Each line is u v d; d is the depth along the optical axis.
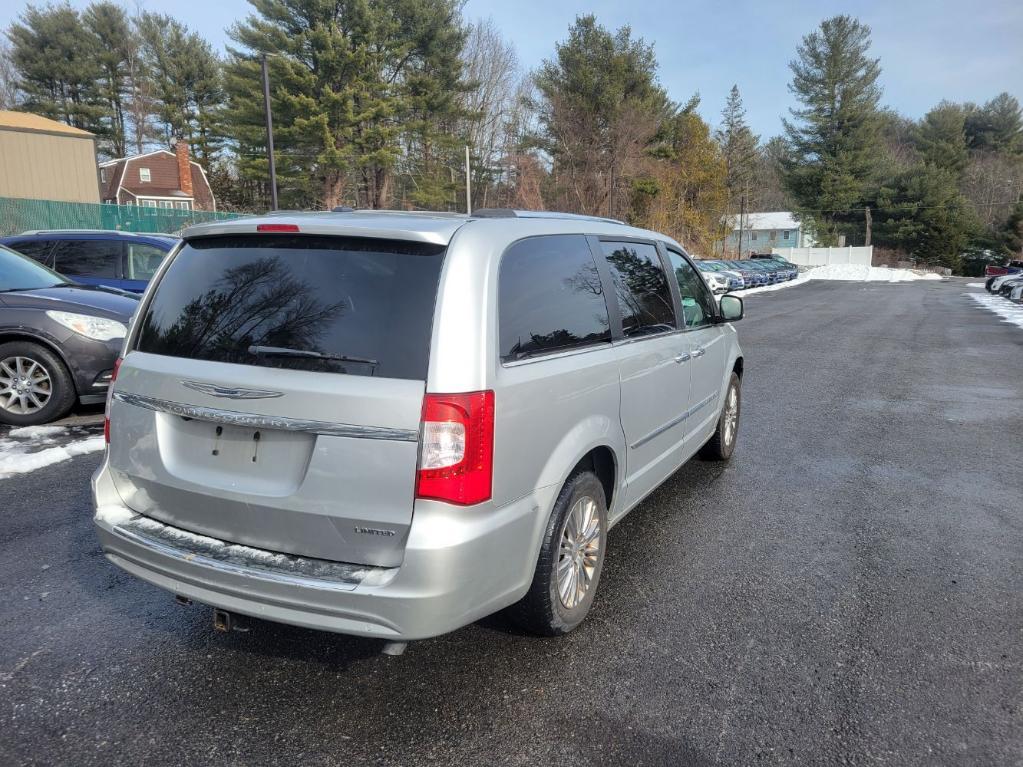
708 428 5.17
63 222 22.19
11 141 25.20
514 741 2.45
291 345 2.49
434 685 2.76
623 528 4.45
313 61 34.72
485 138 50.81
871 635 3.18
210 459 2.62
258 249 2.72
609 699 2.69
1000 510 4.83
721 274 37.06
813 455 6.16
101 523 2.78
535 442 2.66
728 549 4.13
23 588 3.47
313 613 2.37
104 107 55.94
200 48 57.03
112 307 6.61
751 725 2.55
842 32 65.88
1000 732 2.52
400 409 2.30
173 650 2.98
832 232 73.25
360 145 36.22
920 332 17.11
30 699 2.63
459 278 2.45
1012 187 78.88
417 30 37.47
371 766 2.32
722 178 51.41
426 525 2.31
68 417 6.65
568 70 43.75
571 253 3.21
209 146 56.97
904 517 4.68
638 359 3.54
